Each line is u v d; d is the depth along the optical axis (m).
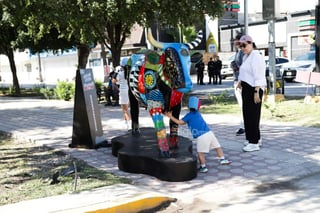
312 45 34.56
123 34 17.50
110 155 7.77
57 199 5.21
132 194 5.29
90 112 8.32
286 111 12.24
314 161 6.92
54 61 53.72
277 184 5.91
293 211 4.89
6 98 24.05
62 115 14.05
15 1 9.94
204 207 5.14
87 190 5.55
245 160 7.09
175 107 6.58
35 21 14.30
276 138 8.68
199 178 6.23
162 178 6.12
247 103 7.49
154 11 15.05
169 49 5.98
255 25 38.94
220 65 27.00
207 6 14.75
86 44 19.14
